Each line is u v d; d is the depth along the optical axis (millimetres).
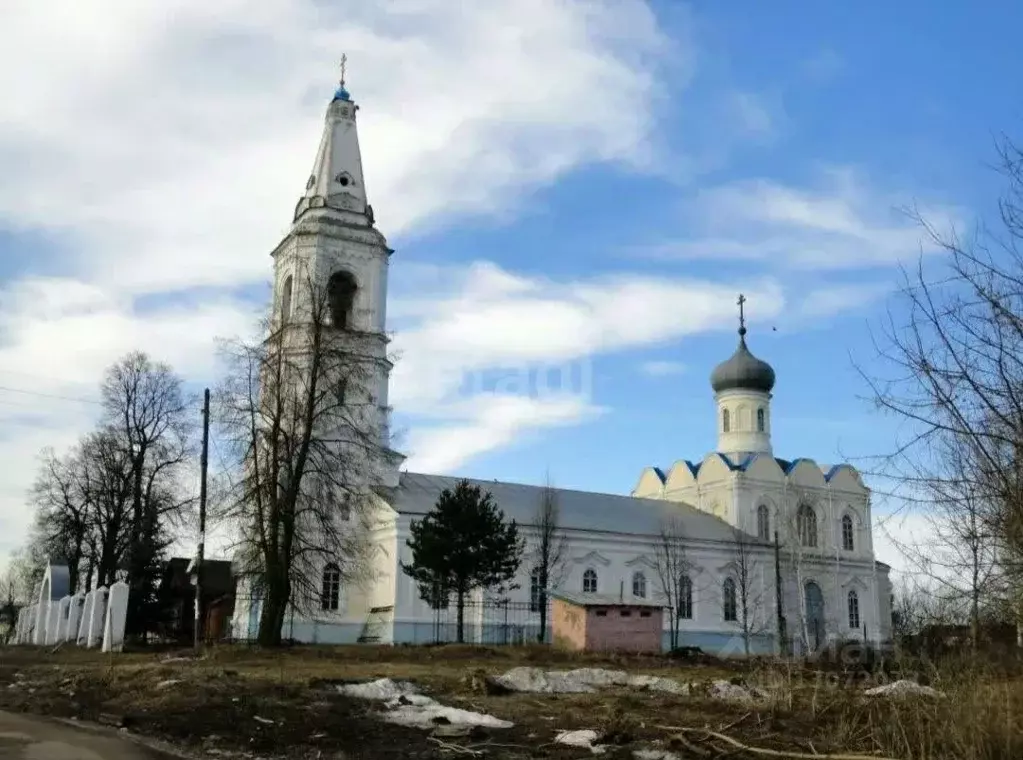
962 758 13562
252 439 39781
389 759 14672
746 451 81688
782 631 64438
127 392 58625
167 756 14562
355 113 64438
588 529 67000
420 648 41844
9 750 14586
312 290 44344
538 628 62188
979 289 11555
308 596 41375
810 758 14117
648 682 26562
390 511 59031
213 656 34719
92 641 44750
